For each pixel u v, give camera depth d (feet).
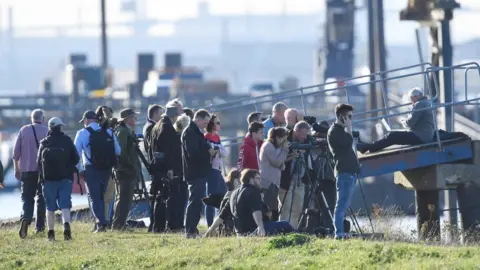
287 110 254.47
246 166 247.50
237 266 197.06
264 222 230.68
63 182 243.40
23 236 251.19
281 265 193.67
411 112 286.66
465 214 294.46
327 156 244.42
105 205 279.49
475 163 290.15
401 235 253.24
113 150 260.01
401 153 287.48
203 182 239.50
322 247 205.46
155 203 262.88
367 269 186.50
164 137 258.98
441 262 186.70
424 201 302.45
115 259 214.69
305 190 244.63
